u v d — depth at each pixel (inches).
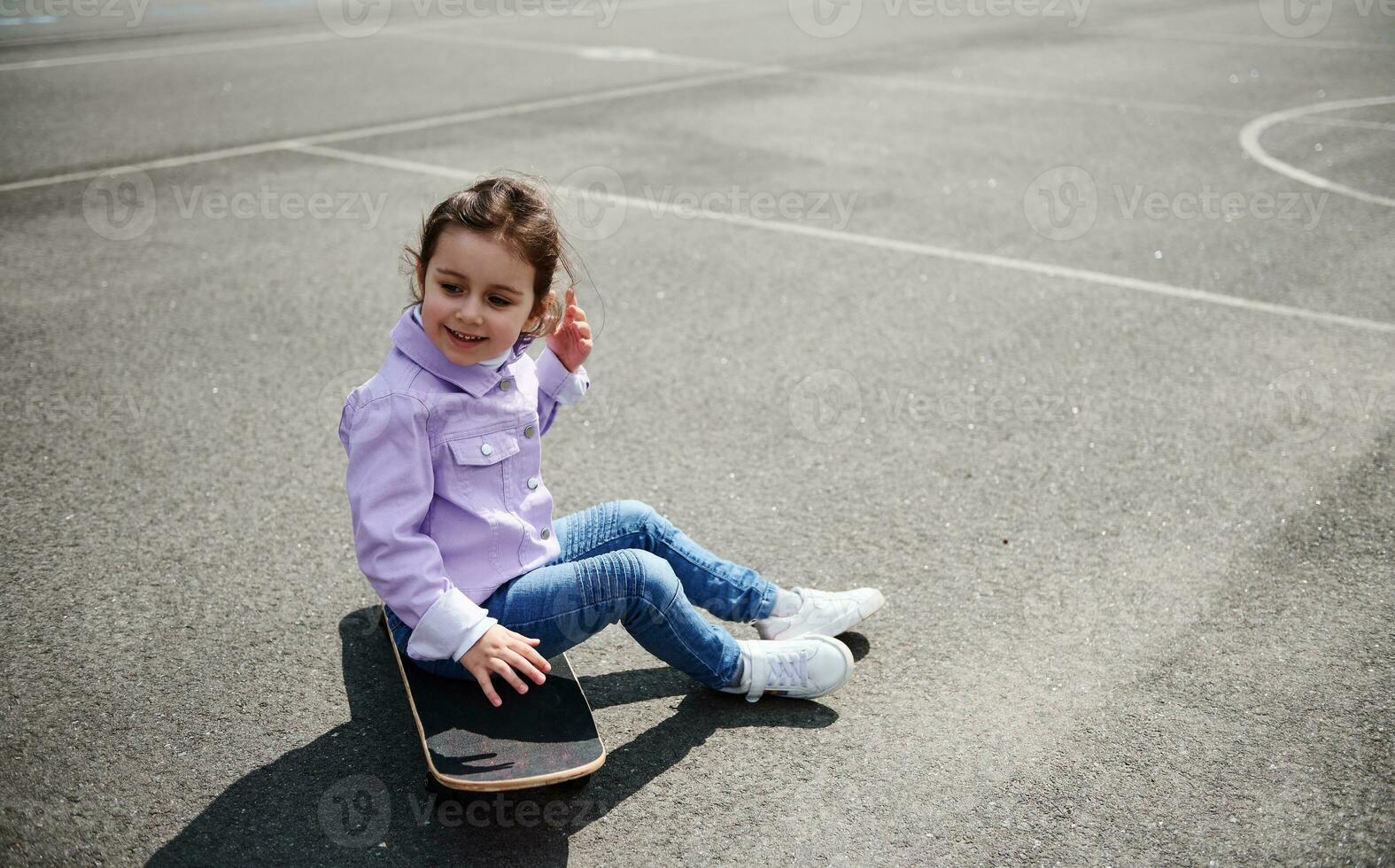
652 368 184.1
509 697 96.3
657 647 103.5
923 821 96.3
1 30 496.1
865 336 197.9
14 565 128.8
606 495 147.0
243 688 110.7
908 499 147.4
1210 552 135.9
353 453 94.0
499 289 91.9
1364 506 146.0
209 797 97.3
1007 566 133.0
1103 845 94.3
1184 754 104.2
